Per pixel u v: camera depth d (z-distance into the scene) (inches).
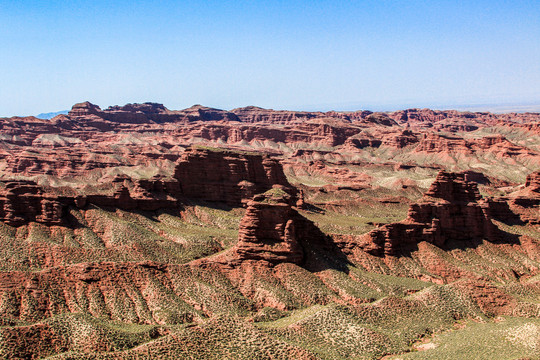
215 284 6141.7
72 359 4367.6
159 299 5733.3
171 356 4507.9
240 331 4840.1
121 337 4820.4
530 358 4525.1
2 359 4436.5
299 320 5255.9
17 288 5595.5
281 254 6496.1
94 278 5826.8
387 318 5664.4
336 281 6456.7
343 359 4778.5
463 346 4955.7
